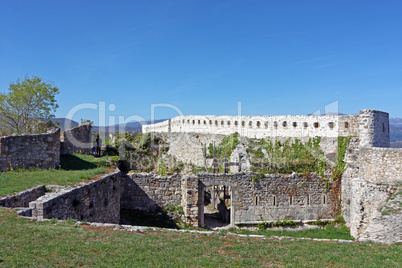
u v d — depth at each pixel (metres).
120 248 10.28
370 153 22.48
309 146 31.67
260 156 32.50
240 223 26.78
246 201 27.09
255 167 30.00
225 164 28.94
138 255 9.80
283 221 27.45
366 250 11.67
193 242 11.59
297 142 32.41
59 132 23.47
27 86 34.22
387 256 10.81
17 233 10.38
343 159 29.17
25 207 13.59
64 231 11.20
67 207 14.48
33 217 12.17
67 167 23.58
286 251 11.20
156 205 25.95
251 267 9.55
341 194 29.22
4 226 10.79
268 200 27.56
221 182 26.41
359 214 21.47
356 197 21.84
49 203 12.89
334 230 27.19
